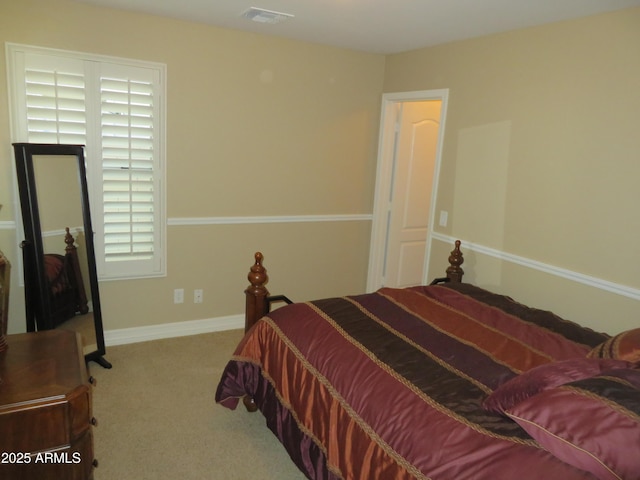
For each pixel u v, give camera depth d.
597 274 2.62
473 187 3.37
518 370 1.91
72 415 1.66
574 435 1.25
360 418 1.79
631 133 2.42
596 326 2.64
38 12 2.91
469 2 2.48
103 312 3.50
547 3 2.40
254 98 3.67
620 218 2.50
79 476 1.72
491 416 1.59
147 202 3.45
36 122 3.01
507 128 3.08
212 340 3.75
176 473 2.29
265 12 2.93
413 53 3.82
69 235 3.03
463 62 3.38
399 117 4.18
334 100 4.00
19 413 1.56
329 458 1.89
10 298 3.14
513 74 3.02
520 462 1.36
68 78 3.05
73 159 3.01
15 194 3.04
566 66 2.71
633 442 1.16
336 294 4.45
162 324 3.74
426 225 4.58
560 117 2.76
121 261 3.46
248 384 2.53
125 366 3.27
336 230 4.30
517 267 3.07
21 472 1.61
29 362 1.83
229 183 3.73
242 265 3.94
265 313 2.77
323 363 2.09
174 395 2.95
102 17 3.08
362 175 4.29
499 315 2.51
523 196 3.01
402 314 2.46
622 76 2.45
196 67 3.42
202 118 3.52
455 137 3.49
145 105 3.30
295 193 4.02
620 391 1.29
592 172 2.61
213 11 3.00
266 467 2.38
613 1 2.31
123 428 2.60
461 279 3.46
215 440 2.56
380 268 4.50
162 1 2.85
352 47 3.85
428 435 1.55
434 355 2.02
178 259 3.68
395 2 2.56
